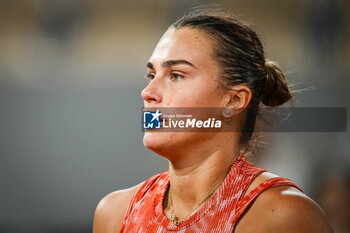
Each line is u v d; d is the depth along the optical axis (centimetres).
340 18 1845
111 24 2002
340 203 1466
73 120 1870
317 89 1714
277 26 1914
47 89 1914
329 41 1850
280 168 1483
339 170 1487
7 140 1842
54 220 1753
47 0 1953
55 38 1961
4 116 1872
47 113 1870
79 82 1948
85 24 1984
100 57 1989
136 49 2005
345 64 1814
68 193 1781
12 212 1770
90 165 1806
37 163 1817
